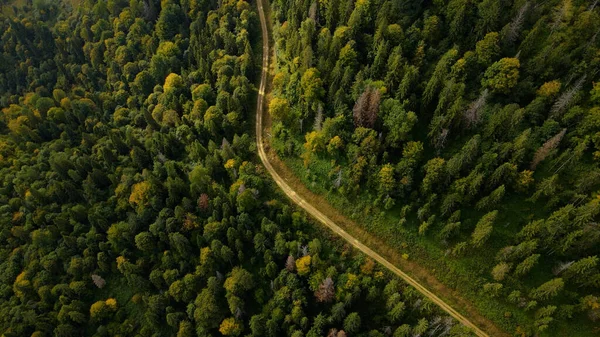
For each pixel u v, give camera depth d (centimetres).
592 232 9981
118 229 13900
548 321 10212
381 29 13362
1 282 14425
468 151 11294
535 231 10694
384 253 12488
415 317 11456
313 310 11800
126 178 15025
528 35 11888
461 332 10644
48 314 13338
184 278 12500
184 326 12031
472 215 11862
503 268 10794
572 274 10300
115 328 13100
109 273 14138
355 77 13562
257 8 19362
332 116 13938
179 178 13988
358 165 12731
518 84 11888
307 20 14962
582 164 11012
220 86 16075
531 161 11375
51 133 19375
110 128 18338
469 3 12700
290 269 12006
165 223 13412
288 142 14700
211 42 17900
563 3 12112
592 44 11344
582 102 11275
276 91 16100
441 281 11819
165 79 17888
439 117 12050
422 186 12069
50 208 15475
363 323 11462
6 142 19038
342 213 13275
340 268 12212
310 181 13975
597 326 10125
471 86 12606
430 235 12181
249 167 14125
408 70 12569
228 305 12350
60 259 14362
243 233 12712
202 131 15488
